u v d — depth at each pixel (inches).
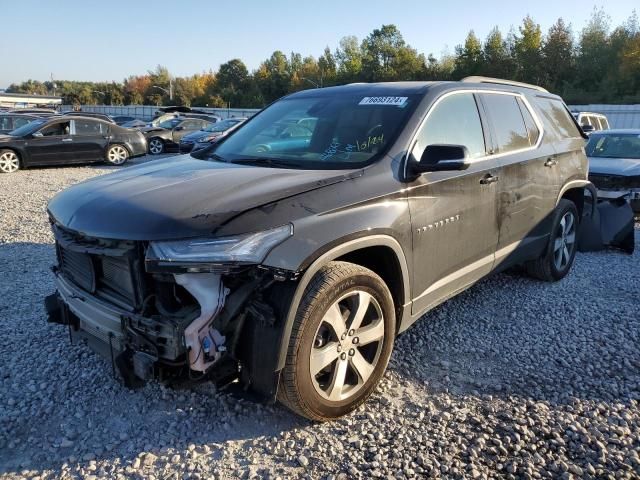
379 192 125.7
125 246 106.0
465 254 156.4
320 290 110.9
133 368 111.3
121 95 4407.0
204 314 103.5
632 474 106.6
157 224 103.0
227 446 114.6
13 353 153.7
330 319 115.7
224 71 4205.2
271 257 104.3
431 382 140.9
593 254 269.9
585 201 240.5
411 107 146.6
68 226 116.1
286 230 107.6
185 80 4456.2
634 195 341.1
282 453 112.4
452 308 190.5
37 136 629.6
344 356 120.6
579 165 221.8
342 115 154.3
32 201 404.2
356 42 3553.2
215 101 3799.2
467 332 171.5
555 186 202.1
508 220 174.7
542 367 150.2
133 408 127.8
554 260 215.5
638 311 191.2
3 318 177.8
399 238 129.1
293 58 4092.0
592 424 122.9
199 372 108.0
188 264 99.5
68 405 128.7
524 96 197.2
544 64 2600.9
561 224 215.6
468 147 158.9
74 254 124.8
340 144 142.9
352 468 107.6
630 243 271.1
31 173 601.9
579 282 222.2
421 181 136.6
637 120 1237.7
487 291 208.2
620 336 170.1
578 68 2578.7
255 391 113.3
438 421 123.7
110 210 111.9
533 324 178.5
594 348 162.1
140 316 107.0
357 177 125.2
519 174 177.3
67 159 654.5
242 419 123.6
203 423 122.3
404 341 163.9
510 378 143.9
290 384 110.5
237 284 107.9
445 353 157.3
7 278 218.4
